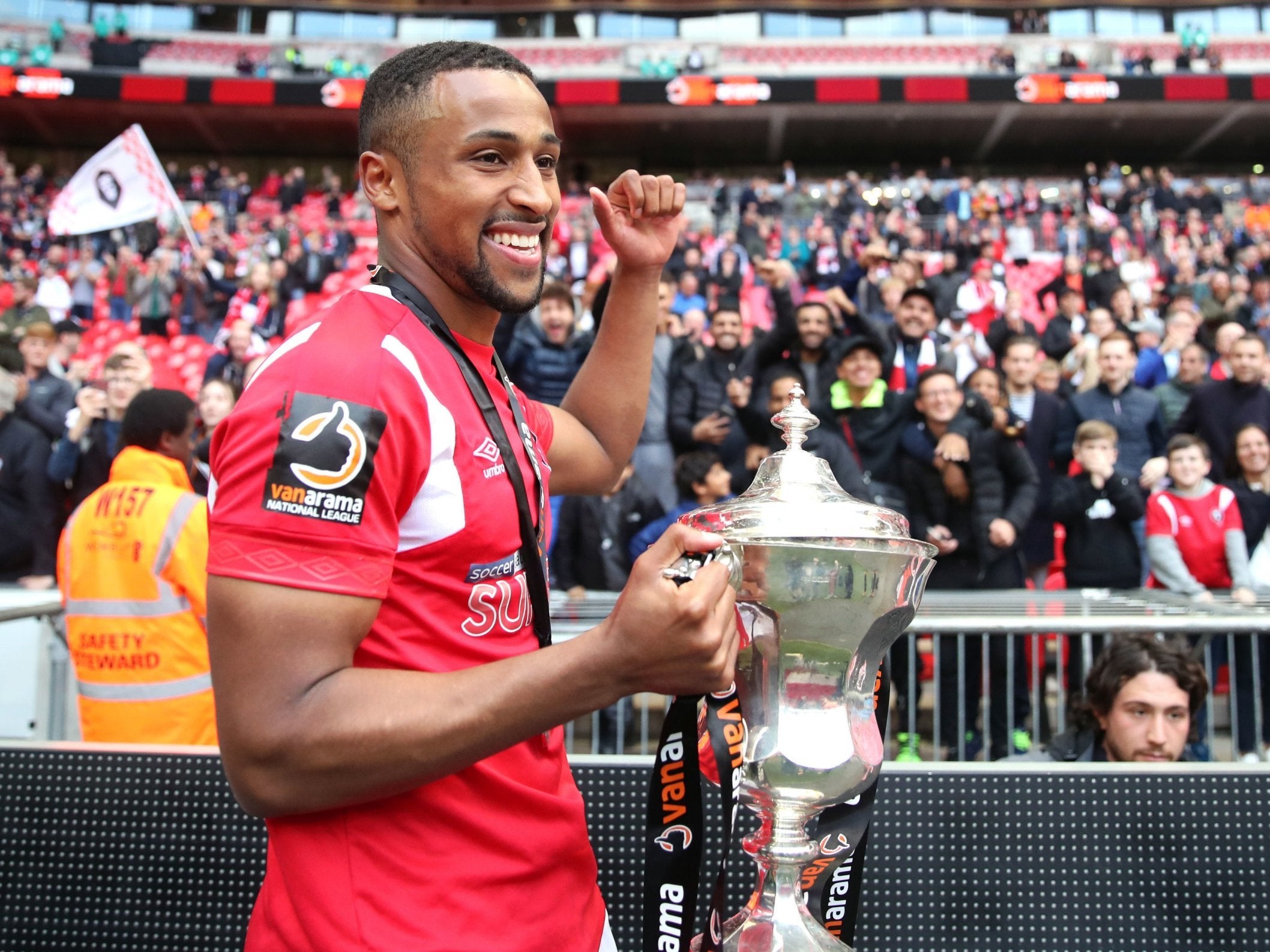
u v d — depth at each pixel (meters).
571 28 23.88
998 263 12.70
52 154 23.78
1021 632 2.27
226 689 0.74
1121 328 7.79
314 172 24.52
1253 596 3.01
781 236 14.34
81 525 2.37
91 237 13.36
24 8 22.86
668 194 1.19
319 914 0.79
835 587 0.78
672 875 0.90
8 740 1.62
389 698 0.73
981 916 1.48
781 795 0.83
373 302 0.88
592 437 1.22
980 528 3.59
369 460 0.78
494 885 0.83
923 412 3.72
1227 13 23.08
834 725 0.83
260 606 0.74
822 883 0.98
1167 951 1.47
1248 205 17.56
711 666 0.72
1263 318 9.94
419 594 0.83
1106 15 23.22
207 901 1.55
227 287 10.77
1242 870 1.48
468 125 0.88
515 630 0.88
